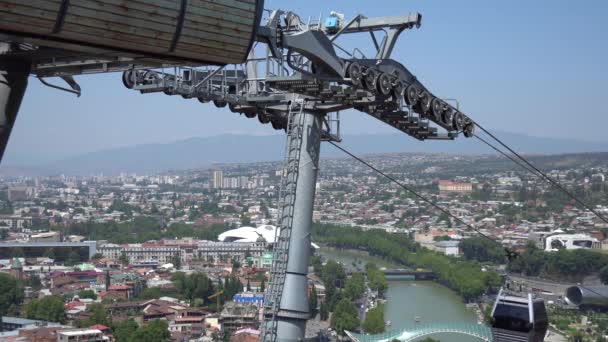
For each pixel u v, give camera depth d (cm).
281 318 7988
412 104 7300
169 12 4053
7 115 4369
